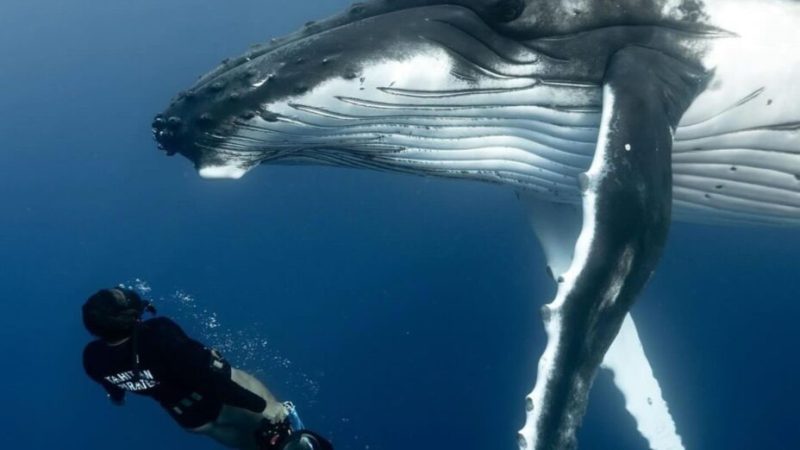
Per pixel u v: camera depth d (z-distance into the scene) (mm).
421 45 6156
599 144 5500
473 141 6676
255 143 6379
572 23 6199
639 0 6223
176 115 6480
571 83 6301
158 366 5477
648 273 5234
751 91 6414
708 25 6277
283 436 5973
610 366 8484
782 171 7039
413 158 6859
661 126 5609
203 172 6434
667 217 5344
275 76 6141
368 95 6148
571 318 5035
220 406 5824
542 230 8570
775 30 6324
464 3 6316
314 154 6836
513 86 6332
